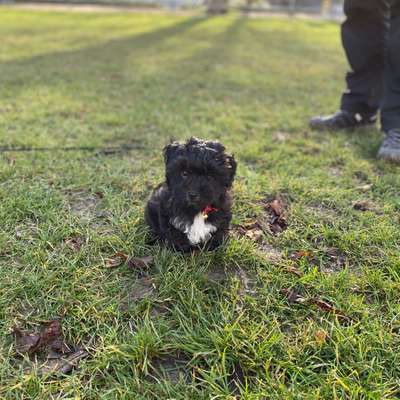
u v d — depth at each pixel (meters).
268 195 1.08
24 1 7.78
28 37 3.78
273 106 1.90
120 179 1.13
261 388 0.56
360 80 1.50
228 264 0.82
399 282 0.75
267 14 7.81
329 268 0.82
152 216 0.87
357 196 1.08
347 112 1.54
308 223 0.95
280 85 2.32
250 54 3.34
